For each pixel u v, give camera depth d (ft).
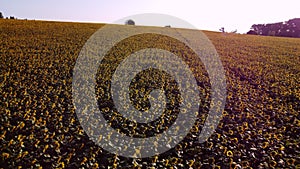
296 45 98.63
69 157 17.43
